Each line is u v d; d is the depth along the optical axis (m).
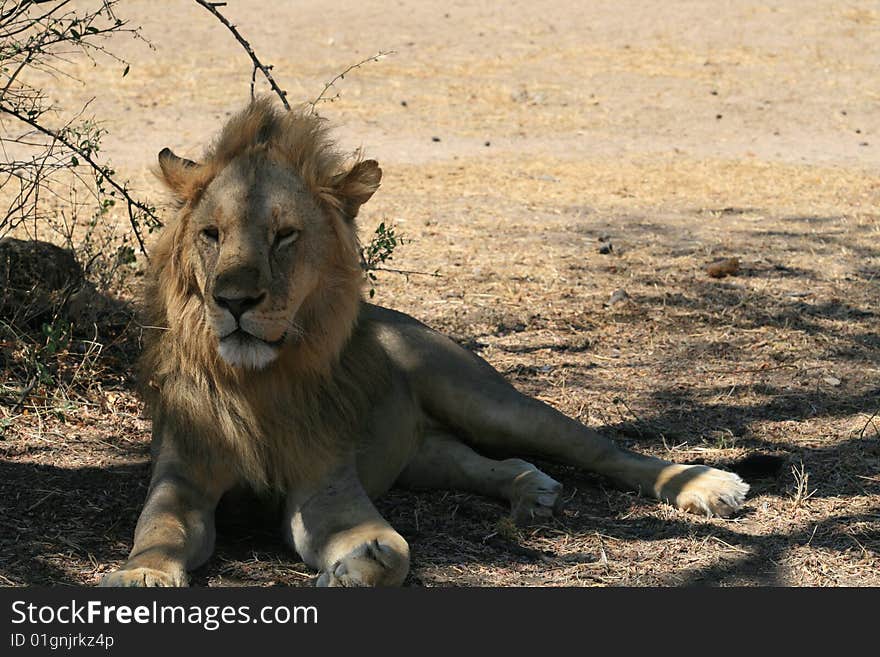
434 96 30.38
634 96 31.78
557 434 9.16
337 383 8.05
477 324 13.64
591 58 35.00
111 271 12.08
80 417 10.05
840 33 38.50
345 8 38.34
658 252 17.69
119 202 18.17
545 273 16.08
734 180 24.22
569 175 24.02
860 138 29.41
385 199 20.81
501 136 27.55
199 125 26.00
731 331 13.74
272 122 7.86
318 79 30.94
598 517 8.77
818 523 8.66
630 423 10.73
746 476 9.45
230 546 8.02
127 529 8.08
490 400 9.12
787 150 27.89
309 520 7.68
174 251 7.59
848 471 9.62
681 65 34.78
